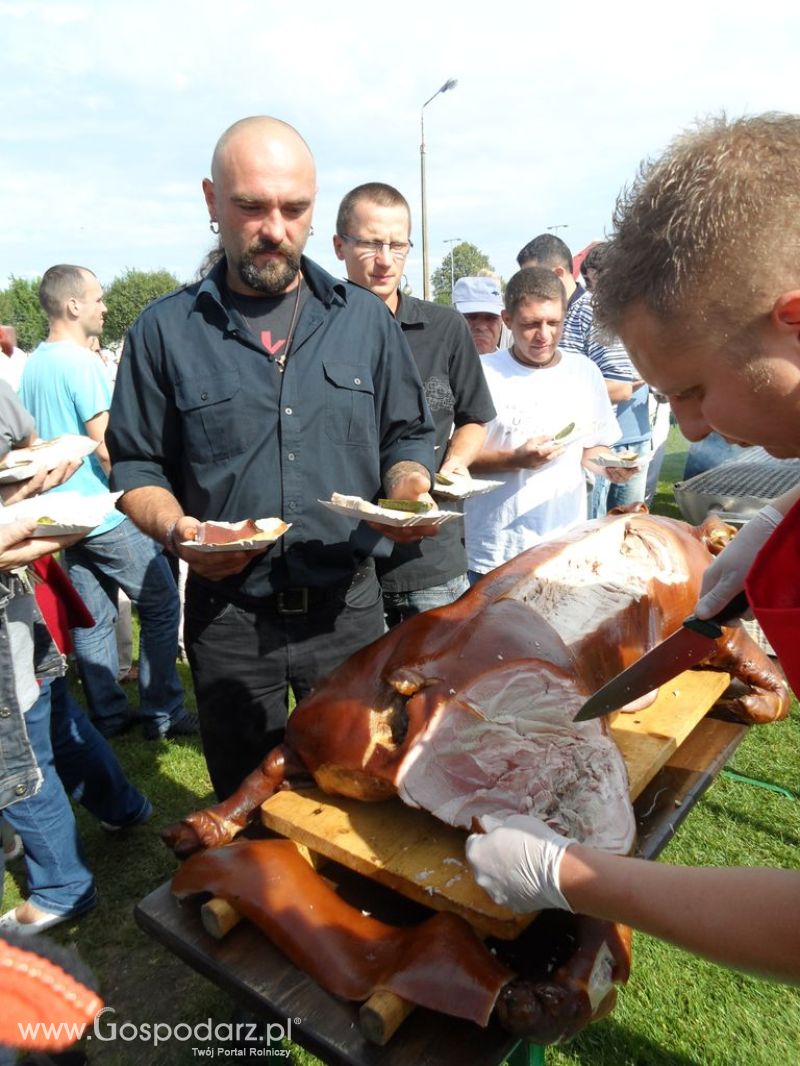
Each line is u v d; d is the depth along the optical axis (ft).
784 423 3.21
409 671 5.68
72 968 3.06
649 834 5.77
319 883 5.11
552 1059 7.54
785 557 3.37
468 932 4.51
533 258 16.93
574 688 5.94
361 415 7.66
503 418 12.11
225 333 7.31
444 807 5.22
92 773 10.39
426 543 10.46
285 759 6.03
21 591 8.04
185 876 5.09
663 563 8.15
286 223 6.95
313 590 7.59
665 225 2.98
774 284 2.81
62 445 8.76
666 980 8.44
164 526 6.85
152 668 13.29
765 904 2.99
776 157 2.83
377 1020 4.02
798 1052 7.67
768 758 12.28
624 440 18.67
